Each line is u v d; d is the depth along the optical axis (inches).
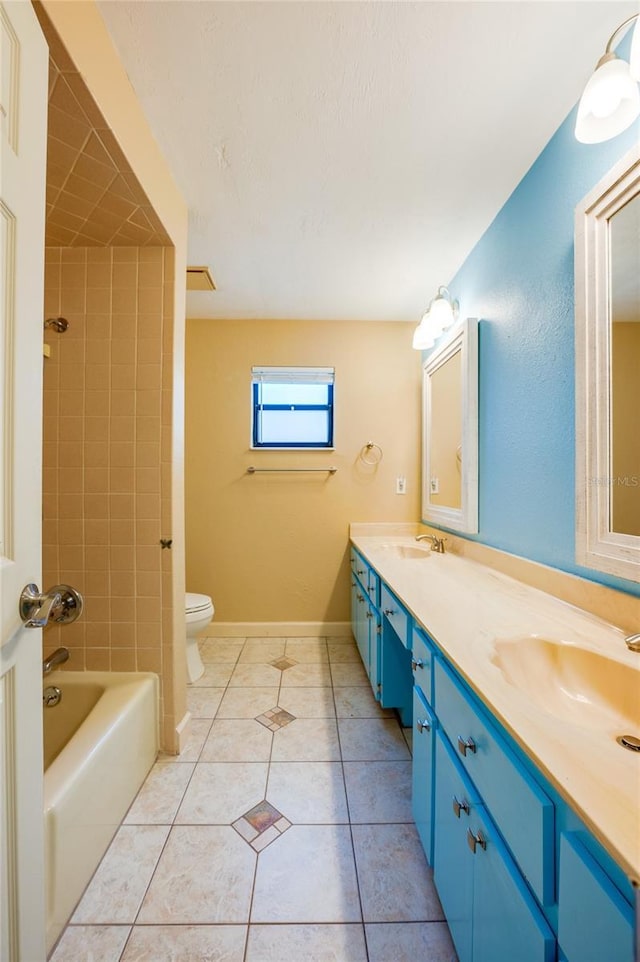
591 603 41.4
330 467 107.0
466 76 41.1
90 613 60.9
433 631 37.3
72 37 32.4
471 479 70.0
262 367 106.3
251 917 38.3
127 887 41.2
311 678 86.0
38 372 28.0
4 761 25.7
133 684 58.3
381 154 51.5
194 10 35.5
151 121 46.7
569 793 18.3
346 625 108.3
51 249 59.6
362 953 35.3
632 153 35.9
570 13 35.4
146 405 60.3
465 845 30.7
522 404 55.7
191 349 105.8
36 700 28.2
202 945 36.0
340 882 41.6
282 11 35.6
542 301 50.8
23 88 25.7
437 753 37.7
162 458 60.3
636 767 20.0
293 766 59.1
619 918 15.9
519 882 23.3
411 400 107.5
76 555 60.7
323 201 60.6
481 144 49.7
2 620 25.1
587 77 40.9
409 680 68.6
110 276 59.6
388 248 73.0
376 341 107.1
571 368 45.4
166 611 61.0
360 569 90.8
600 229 40.2
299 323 106.2
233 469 106.8
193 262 78.0
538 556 52.1
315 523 107.7
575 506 44.0
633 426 37.5
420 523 107.0
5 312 25.0
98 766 44.4
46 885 36.2
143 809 51.1
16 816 26.4
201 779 56.4
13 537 26.0
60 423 60.5
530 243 53.6
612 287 39.4
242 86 42.3
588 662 33.2
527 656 35.3
